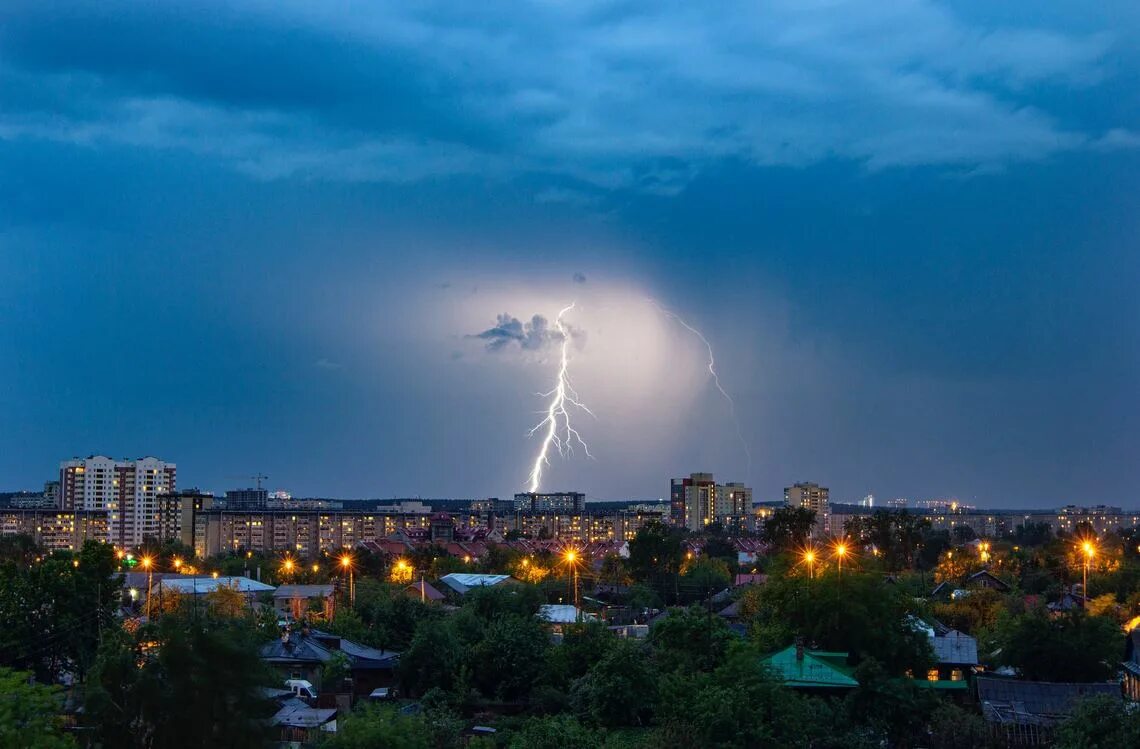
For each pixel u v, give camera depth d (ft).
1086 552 416.67
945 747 212.64
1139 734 175.52
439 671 265.34
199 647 141.28
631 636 312.71
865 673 237.45
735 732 198.39
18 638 285.43
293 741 200.13
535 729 204.33
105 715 138.21
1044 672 268.00
